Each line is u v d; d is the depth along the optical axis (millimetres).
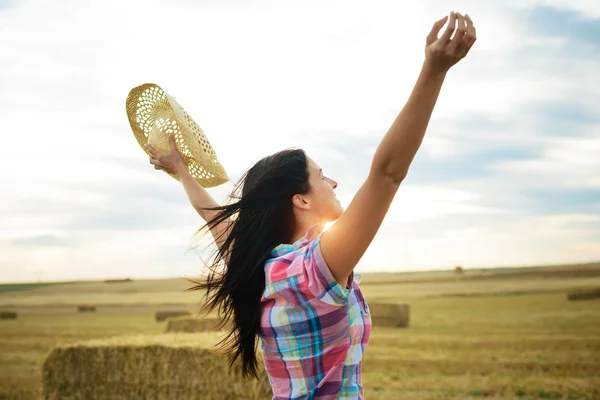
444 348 17031
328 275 1606
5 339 23438
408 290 84750
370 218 1549
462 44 1415
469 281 104812
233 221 2137
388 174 1515
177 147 2389
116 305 71438
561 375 11781
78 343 8781
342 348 1687
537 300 47781
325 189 1872
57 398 8547
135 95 2480
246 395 7246
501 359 14266
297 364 1703
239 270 1818
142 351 8102
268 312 1743
